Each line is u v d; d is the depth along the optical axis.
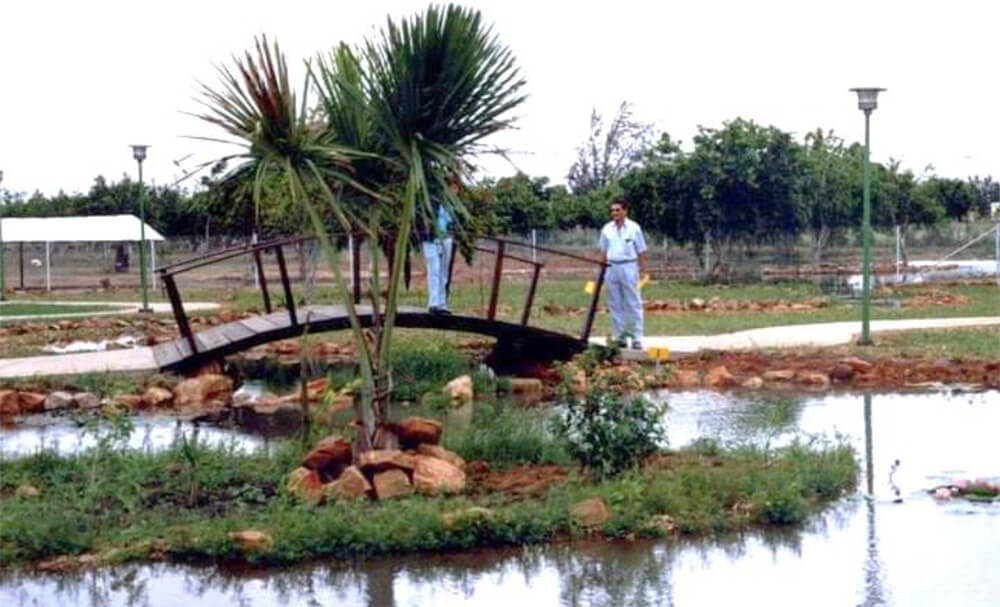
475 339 21.41
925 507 10.36
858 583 8.49
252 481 10.80
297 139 10.43
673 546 9.39
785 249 41.56
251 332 17.12
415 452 10.92
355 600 8.28
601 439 10.88
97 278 49.00
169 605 8.22
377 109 10.55
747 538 9.57
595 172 60.28
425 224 12.77
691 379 17.22
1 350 22.12
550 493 10.15
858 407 15.21
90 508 9.98
